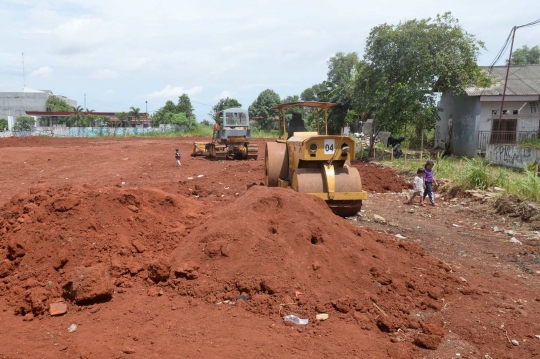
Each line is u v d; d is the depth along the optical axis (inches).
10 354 137.1
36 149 1074.1
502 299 199.8
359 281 193.8
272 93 2431.1
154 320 159.8
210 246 201.8
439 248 285.6
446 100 1088.2
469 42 842.2
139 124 2551.7
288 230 216.1
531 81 917.2
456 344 157.6
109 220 223.8
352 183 336.8
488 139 871.7
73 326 155.1
